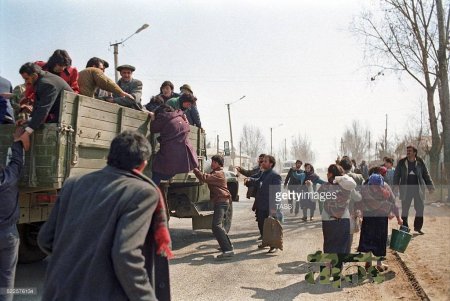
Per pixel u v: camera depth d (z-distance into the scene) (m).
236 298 5.01
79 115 4.68
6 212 3.86
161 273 2.55
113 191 2.20
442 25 16.78
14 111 5.55
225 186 7.18
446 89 16.70
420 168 8.78
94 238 2.12
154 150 6.41
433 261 6.39
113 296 2.04
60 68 5.17
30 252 6.01
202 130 8.21
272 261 6.83
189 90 8.05
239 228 10.55
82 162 4.80
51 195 4.93
